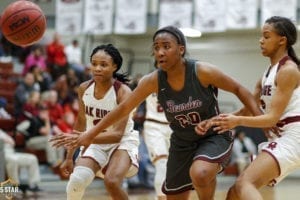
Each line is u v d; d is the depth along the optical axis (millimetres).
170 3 14805
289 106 4109
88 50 18750
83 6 15617
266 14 13914
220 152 4184
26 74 13414
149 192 10938
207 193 4137
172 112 4270
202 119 4254
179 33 4133
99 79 4773
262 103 4277
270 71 4219
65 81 13469
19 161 9547
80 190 4609
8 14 4945
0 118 11633
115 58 4812
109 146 4824
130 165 4777
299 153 4043
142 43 20641
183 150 4441
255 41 19891
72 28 15195
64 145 4234
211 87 4207
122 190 4570
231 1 14375
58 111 12172
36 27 4988
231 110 19578
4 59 15336
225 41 20234
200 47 20500
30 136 11531
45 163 11562
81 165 4648
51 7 17375
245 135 17141
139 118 12625
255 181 3912
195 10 14859
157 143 6914
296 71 4004
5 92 13516
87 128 5070
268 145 4094
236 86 4180
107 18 15094
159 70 4266
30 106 11703
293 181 16281
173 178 4566
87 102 4934
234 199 3936
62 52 15383
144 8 15094
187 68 4148
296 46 18531
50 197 9047
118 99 4832
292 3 13805
